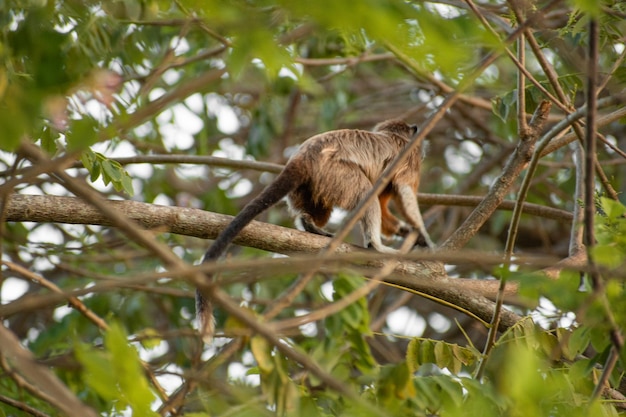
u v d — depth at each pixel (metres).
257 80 17.03
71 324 13.59
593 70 7.88
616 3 12.02
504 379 8.06
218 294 6.58
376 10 5.72
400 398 7.62
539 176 19.08
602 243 8.27
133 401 6.62
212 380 7.51
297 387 7.81
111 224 10.74
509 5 10.72
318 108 21.92
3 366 10.30
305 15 5.94
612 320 7.74
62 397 6.04
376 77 22.58
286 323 7.38
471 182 20.14
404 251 12.18
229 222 11.22
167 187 18.91
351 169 13.13
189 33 16.98
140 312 15.48
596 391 7.94
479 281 11.73
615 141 19.50
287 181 12.38
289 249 11.28
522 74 11.70
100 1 11.23
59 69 6.81
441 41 5.98
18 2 10.05
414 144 8.43
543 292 8.32
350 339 7.56
